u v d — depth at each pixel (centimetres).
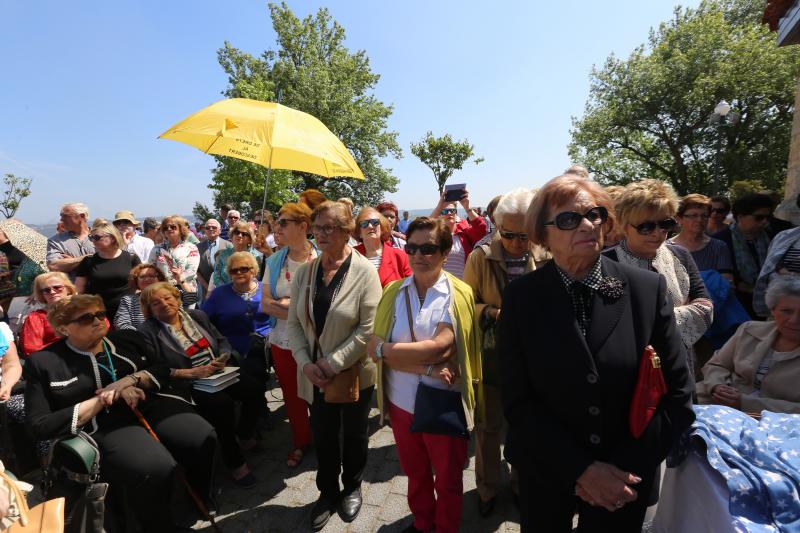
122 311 332
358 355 215
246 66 2548
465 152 2028
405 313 196
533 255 215
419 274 191
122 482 203
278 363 283
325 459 227
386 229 358
